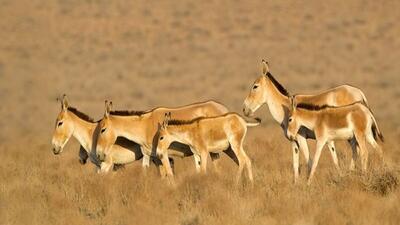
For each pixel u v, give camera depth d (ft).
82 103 533.14
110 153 194.49
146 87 621.72
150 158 200.64
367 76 632.79
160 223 147.02
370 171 171.63
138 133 191.83
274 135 272.92
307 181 179.42
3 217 150.51
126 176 181.27
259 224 142.72
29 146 274.77
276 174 186.70
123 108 508.12
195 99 548.31
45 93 609.83
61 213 154.71
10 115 495.00
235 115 189.06
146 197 163.22
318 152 185.37
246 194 163.94
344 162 201.36
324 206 152.15
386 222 141.49
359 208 149.28
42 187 174.19
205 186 168.25
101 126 190.90
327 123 184.96
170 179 181.68
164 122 185.88
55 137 195.62
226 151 198.08
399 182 164.76
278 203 153.69
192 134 185.98
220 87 612.70
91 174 189.06
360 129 182.70
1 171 202.39
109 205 159.12
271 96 201.98
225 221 143.95
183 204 158.30
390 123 337.72
